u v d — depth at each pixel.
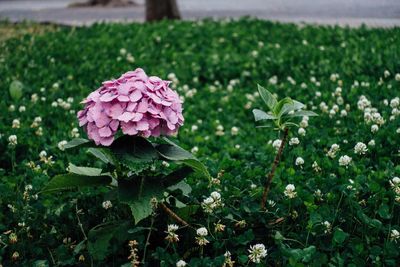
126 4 22.30
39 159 4.98
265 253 3.25
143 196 3.16
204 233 3.34
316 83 7.16
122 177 3.37
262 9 17.45
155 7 13.68
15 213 3.87
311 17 14.90
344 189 3.70
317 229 3.47
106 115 3.04
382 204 3.50
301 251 3.18
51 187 3.38
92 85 7.58
